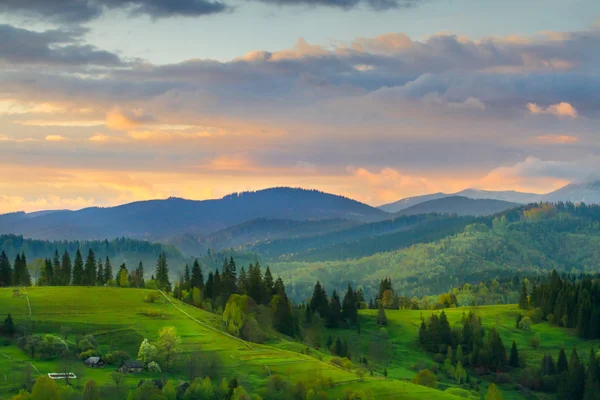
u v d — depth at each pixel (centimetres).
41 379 16600
